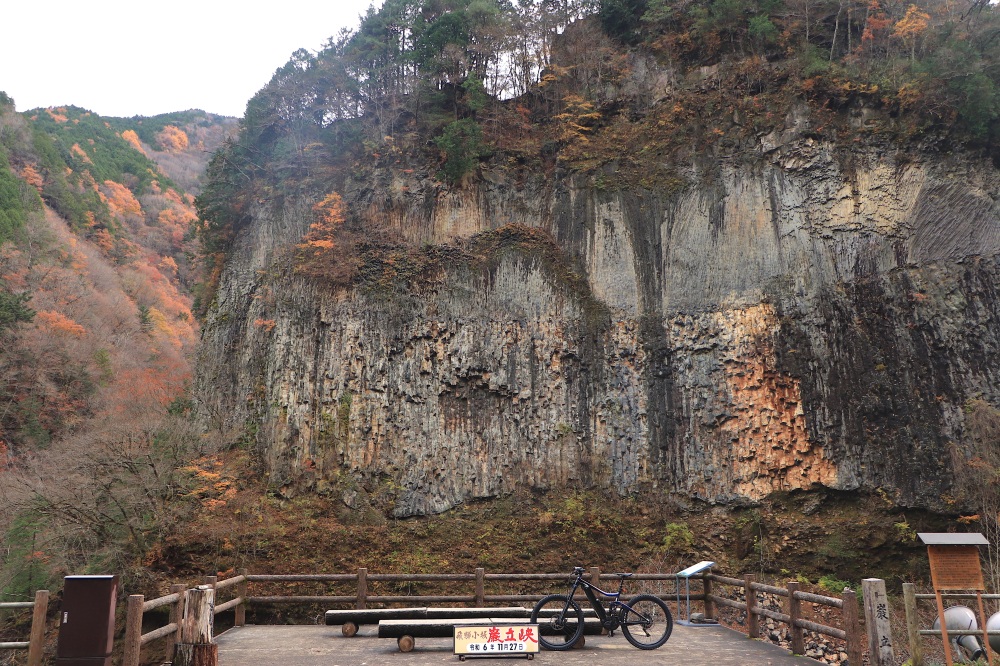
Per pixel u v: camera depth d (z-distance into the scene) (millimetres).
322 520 22984
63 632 7809
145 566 20812
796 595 10398
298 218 28906
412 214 28203
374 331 25531
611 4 32531
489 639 9945
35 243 50688
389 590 21344
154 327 53000
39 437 34312
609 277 26219
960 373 22500
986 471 20719
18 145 63125
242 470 24141
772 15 29297
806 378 22906
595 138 28766
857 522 21391
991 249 23859
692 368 24312
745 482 22656
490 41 32875
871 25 28047
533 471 24031
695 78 28969
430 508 23500
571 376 25016
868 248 24219
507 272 26375
